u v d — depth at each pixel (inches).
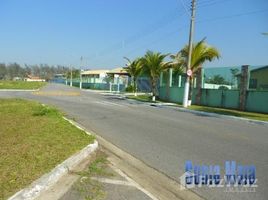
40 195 200.8
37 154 272.2
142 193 214.4
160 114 725.9
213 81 1026.1
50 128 410.0
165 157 313.6
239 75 923.4
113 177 246.7
